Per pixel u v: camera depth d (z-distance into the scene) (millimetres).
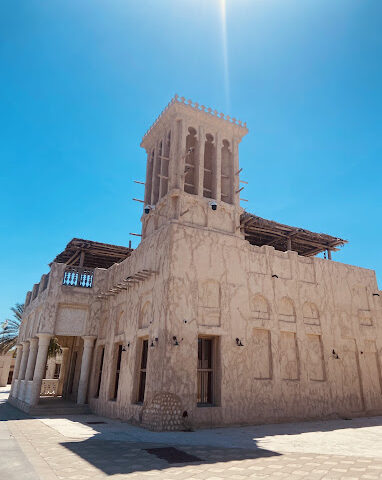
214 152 21391
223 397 15469
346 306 21844
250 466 7723
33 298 27984
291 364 18406
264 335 18047
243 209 21156
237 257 18266
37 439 11336
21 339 29609
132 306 18922
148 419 14188
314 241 24422
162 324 15195
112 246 25781
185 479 6664
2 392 40375
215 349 16422
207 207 19484
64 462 8016
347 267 22906
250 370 16656
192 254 16828
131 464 7859
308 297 20250
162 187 20797
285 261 20203
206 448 9906
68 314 22969
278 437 12344
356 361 21094
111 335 20875
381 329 22984
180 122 20812
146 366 16781
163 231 17500
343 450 9828
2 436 11953
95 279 23969
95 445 10227
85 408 20922
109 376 19625
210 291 16906
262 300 18562
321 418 18141
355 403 19906
